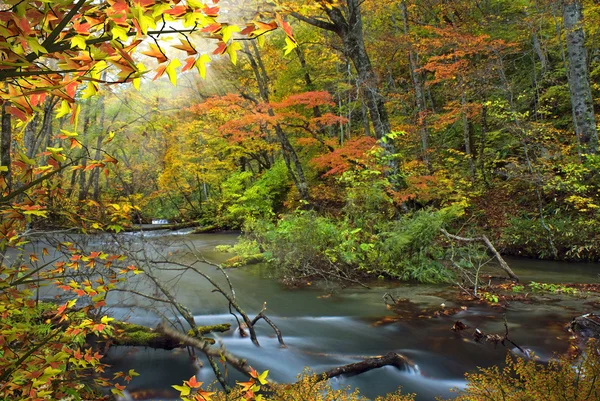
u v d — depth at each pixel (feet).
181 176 70.28
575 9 29.89
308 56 45.44
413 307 17.65
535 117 40.73
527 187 35.06
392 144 30.73
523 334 13.53
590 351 7.23
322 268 24.97
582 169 27.96
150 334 12.61
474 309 16.89
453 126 51.44
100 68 2.78
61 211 5.97
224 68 39.37
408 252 24.23
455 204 30.19
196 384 4.70
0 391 4.90
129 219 6.69
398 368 11.73
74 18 2.83
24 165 4.31
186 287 21.95
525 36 42.55
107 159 4.81
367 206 27.68
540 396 6.28
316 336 14.53
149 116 40.73
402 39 39.17
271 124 35.14
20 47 2.55
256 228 35.04
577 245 27.22
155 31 2.63
